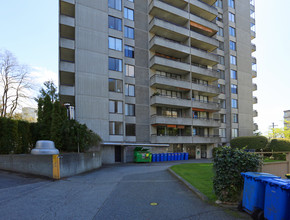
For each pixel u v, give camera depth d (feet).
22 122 45.93
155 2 88.99
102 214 17.46
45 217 16.89
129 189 26.66
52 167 34.42
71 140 46.06
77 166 40.78
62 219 16.46
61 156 35.09
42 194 24.11
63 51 74.74
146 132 84.79
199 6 101.91
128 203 20.43
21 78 83.15
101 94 74.13
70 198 22.49
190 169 43.37
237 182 18.69
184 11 96.89
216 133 106.52
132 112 82.99
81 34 73.51
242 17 124.88
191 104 92.58
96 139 55.62
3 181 30.27
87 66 73.00
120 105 78.38
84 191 25.77
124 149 76.79
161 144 82.02
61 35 79.82
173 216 16.67
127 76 83.71
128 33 87.04
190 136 91.04
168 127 91.56
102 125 72.84
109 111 75.72
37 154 33.76
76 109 69.21
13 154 42.22
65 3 73.77
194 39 99.25
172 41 90.53
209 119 103.96
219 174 19.51
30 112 96.99
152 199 21.70
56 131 45.80
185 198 21.79
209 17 110.11
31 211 18.34
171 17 96.53
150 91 88.33
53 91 87.45
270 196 13.97
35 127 48.24
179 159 88.94
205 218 16.07
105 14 78.89
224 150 19.94
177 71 94.43
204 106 96.58
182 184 29.01
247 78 120.98
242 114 115.75
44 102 50.16
